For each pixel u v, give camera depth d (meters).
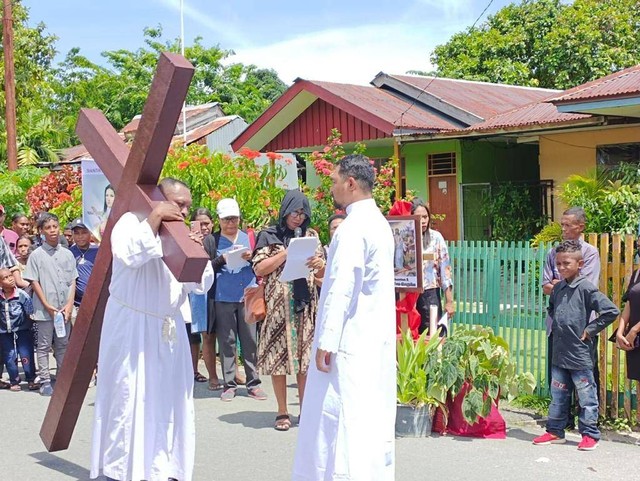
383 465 4.57
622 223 12.18
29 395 8.85
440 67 27.62
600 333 6.96
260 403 8.12
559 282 6.55
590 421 6.29
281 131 19.05
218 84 40.75
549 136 16.42
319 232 11.27
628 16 25.95
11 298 9.02
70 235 10.91
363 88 18.64
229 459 6.25
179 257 4.77
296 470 4.64
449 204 18.28
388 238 4.72
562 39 25.30
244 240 8.55
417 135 16.23
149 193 5.23
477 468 5.89
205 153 11.11
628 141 15.27
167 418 5.20
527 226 16.86
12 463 6.29
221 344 8.27
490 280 8.36
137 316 5.16
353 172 4.71
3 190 17.09
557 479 5.62
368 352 4.55
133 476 5.07
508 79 24.94
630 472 5.76
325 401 4.52
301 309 6.93
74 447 6.72
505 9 27.38
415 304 7.88
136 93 38.72
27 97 30.81
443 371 6.66
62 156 28.94
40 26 32.75
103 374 5.18
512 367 6.73
